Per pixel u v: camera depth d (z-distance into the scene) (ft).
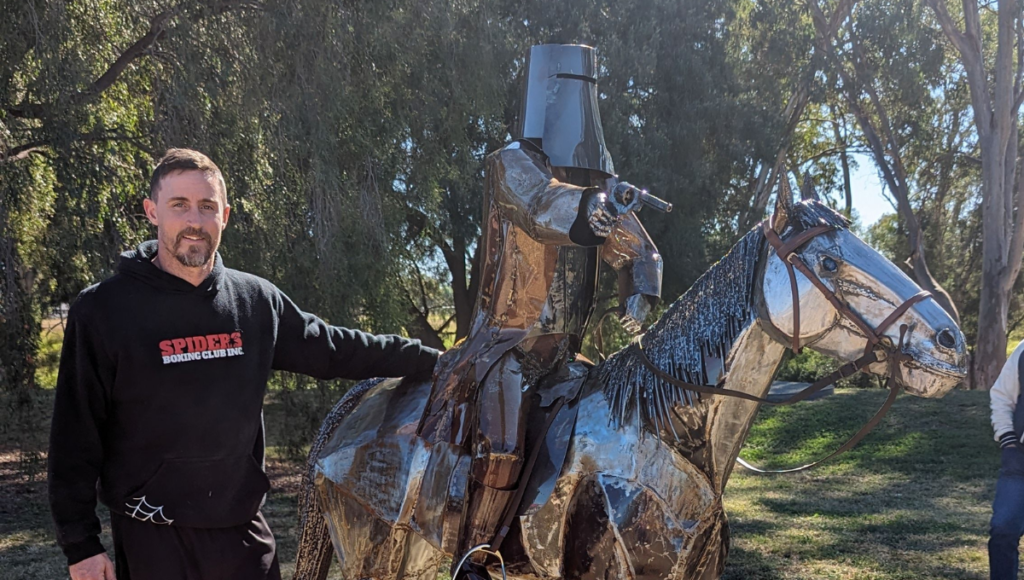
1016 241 52.01
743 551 17.38
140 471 6.64
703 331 7.31
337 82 22.66
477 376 7.70
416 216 35.86
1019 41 52.21
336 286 23.25
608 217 6.56
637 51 41.04
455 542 7.85
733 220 55.72
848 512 21.16
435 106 26.84
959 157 65.62
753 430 34.32
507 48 32.81
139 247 7.00
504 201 7.34
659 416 7.29
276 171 23.08
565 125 7.82
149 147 23.02
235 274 7.30
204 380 6.71
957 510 21.11
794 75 56.08
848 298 6.82
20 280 22.40
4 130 21.29
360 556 8.81
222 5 22.89
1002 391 11.05
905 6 51.90
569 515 7.36
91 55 21.93
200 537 6.77
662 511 7.10
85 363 6.46
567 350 8.14
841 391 41.86
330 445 9.21
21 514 22.15
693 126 42.70
